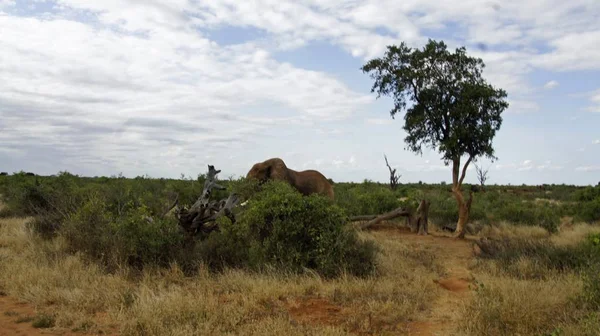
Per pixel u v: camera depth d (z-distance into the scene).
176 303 6.55
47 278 7.83
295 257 8.96
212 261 9.27
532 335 5.55
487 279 8.48
